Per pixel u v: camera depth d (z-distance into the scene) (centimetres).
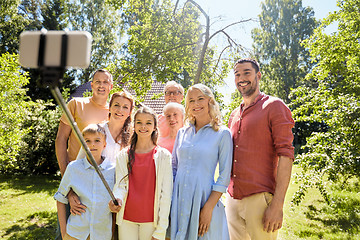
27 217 680
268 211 252
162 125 355
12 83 782
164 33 1055
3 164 899
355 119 550
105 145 292
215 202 250
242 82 286
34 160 1245
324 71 690
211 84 1152
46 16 2172
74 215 265
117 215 259
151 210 258
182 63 1119
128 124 321
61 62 76
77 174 273
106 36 2711
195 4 1070
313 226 602
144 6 1084
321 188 573
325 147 568
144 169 264
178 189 258
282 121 258
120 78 1110
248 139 272
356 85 628
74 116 329
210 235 248
